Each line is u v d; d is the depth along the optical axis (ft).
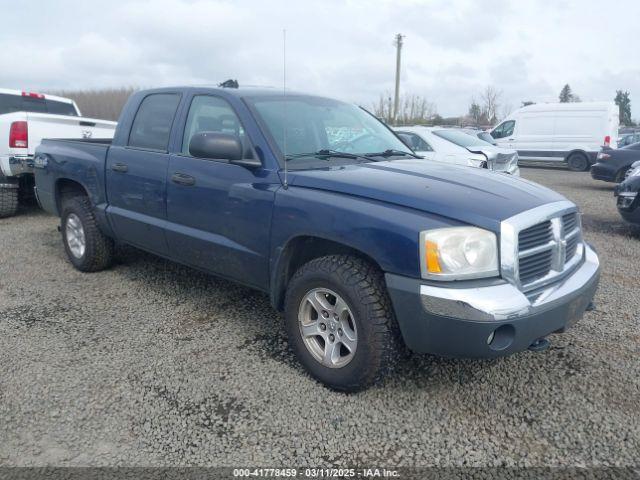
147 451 8.70
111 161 15.56
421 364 11.43
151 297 15.43
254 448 8.78
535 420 9.53
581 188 44.14
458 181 10.69
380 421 9.48
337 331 10.28
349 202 9.91
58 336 12.78
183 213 13.29
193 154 11.68
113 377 10.89
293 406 9.91
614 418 9.57
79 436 9.06
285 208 10.79
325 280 10.06
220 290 16.02
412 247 8.96
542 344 9.88
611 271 18.60
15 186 25.59
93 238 16.90
